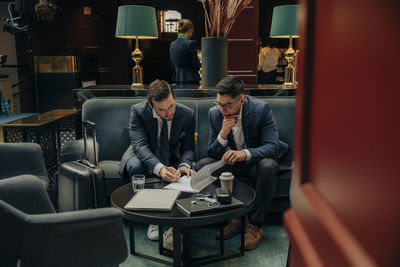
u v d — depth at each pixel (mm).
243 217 2188
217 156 2457
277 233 2574
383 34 262
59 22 9297
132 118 2584
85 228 1386
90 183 2154
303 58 409
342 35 324
